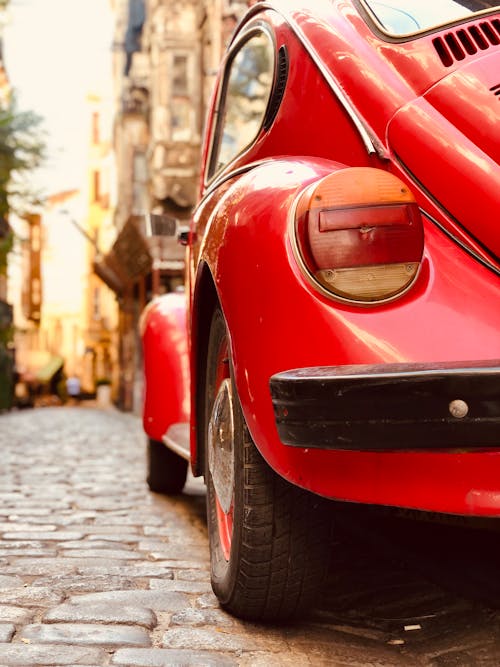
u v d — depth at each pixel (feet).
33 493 19.79
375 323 7.11
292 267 7.47
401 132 8.47
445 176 8.03
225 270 8.36
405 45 8.98
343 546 12.85
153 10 86.79
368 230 7.22
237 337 8.07
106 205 187.62
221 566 9.81
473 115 8.11
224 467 9.39
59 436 44.11
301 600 9.02
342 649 8.60
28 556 12.79
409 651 8.64
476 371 6.28
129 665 7.89
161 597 10.34
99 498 18.98
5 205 86.63
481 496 6.72
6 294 139.44
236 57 12.33
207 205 11.57
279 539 8.68
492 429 6.30
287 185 8.03
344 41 9.37
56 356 220.64
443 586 10.57
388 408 6.55
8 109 84.38
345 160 8.87
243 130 11.31
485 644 8.58
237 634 8.95
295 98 9.70
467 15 9.07
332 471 7.26
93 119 189.78
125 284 98.99
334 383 6.75
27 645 8.36
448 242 7.80
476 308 7.19
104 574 11.58
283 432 7.28
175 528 15.35
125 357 102.58
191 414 10.92
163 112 85.92
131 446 36.24
